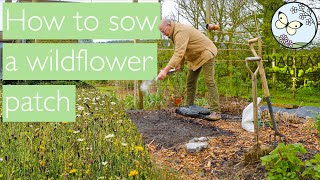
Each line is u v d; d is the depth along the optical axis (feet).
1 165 9.53
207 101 24.09
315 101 28.58
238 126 15.39
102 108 19.60
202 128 15.24
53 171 9.46
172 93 25.20
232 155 10.98
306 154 10.19
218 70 29.27
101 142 11.93
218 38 31.55
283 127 14.55
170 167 10.44
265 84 10.78
